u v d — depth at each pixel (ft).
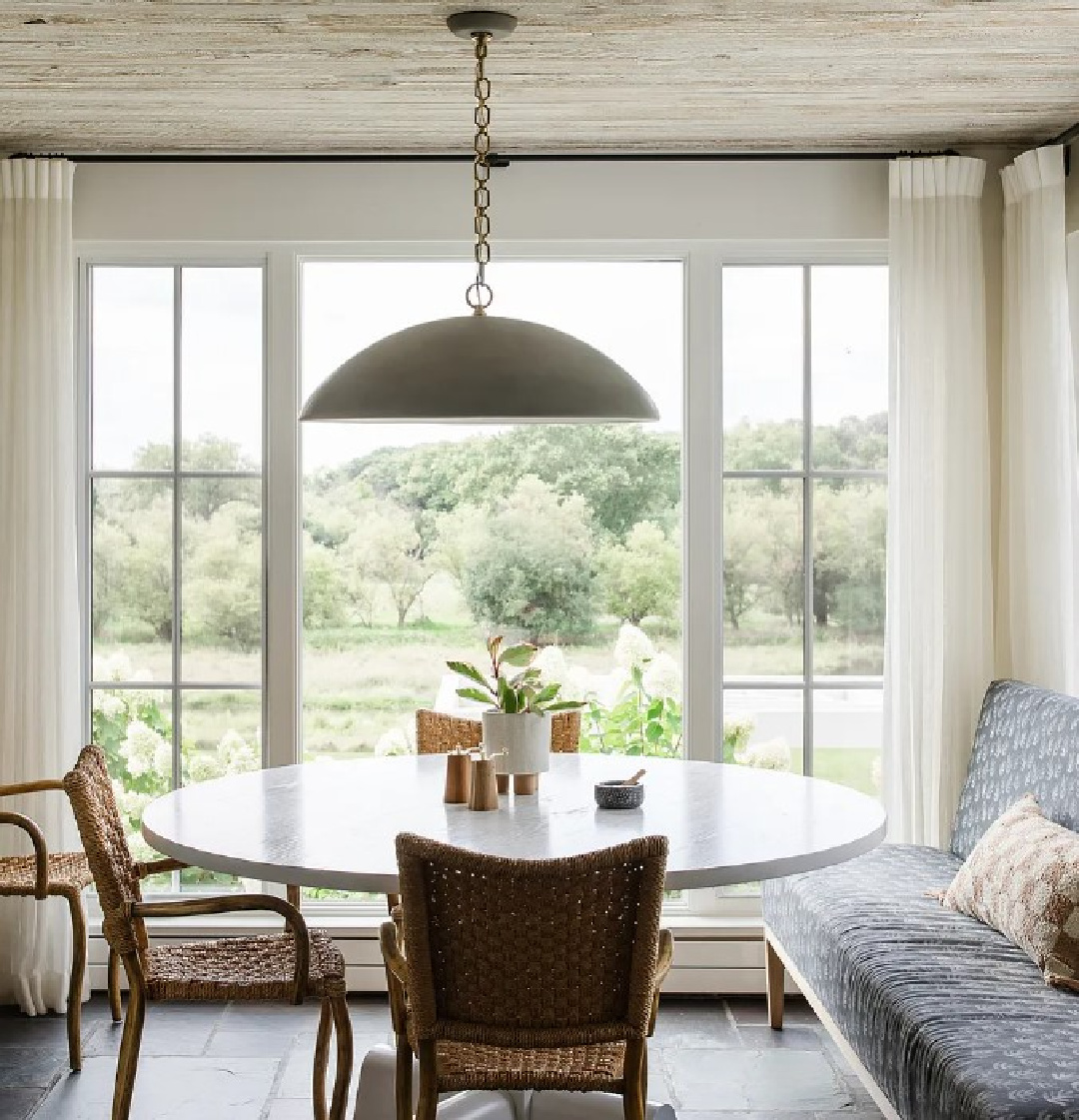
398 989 8.54
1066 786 10.96
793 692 14.70
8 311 13.84
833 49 11.16
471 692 10.59
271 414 14.49
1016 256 13.87
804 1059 12.57
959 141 14.01
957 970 9.60
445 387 8.52
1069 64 11.58
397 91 12.26
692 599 14.53
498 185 14.35
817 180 14.33
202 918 14.49
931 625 13.94
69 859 13.17
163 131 13.55
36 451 13.83
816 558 14.71
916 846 13.33
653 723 16.03
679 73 11.77
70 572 13.98
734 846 8.80
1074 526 13.43
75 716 14.01
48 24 10.54
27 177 13.82
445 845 7.46
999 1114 7.34
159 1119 11.20
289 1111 11.36
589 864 7.43
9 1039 13.09
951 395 13.96
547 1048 7.87
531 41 10.92
